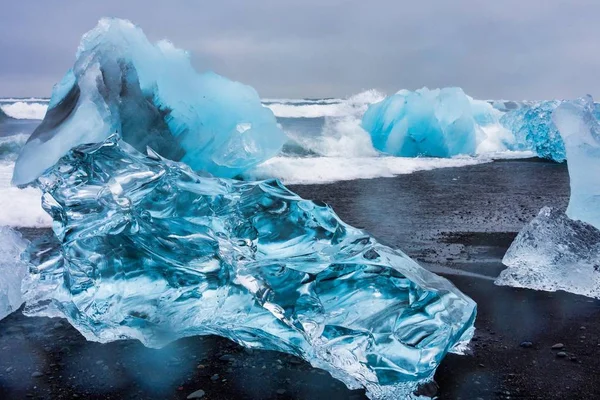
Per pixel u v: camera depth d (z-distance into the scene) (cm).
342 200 546
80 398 185
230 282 224
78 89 529
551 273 299
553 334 235
